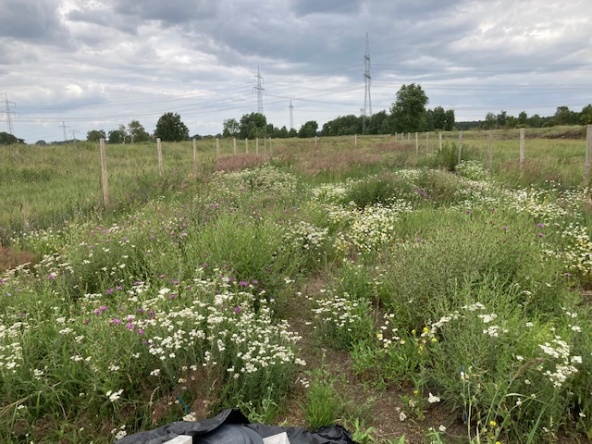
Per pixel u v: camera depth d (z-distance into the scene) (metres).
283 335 3.87
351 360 4.05
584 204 8.38
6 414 2.96
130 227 6.64
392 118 53.19
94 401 3.13
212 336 3.44
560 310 4.38
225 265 4.95
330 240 6.88
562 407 3.00
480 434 2.90
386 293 4.98
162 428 2.53
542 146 27.00
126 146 30.08
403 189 10.35
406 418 3.28
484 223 6.05
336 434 2.76
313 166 15.71
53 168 16.78
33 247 7.08
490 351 3.25
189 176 12.17
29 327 3.66
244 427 2.56
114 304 4.57
